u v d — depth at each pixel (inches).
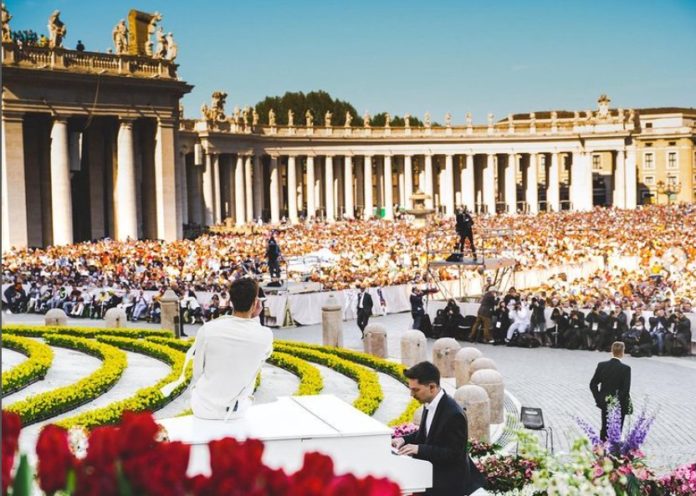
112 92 3503.9
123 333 1550.2
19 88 3211.1
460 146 6348.4
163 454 203.9
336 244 3440.0
